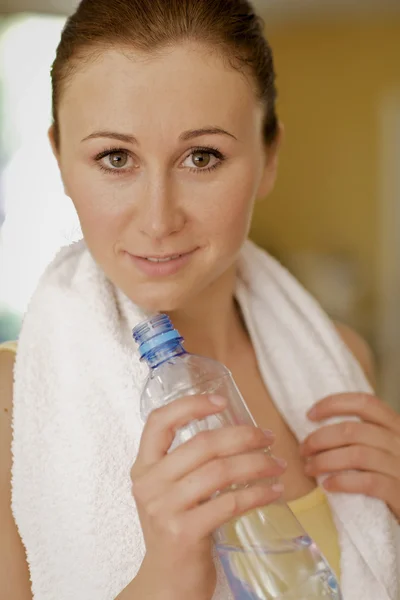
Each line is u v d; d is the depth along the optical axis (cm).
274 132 82
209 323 86
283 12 474
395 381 478
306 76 507
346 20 489
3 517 74
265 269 98
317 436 84
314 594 61
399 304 497
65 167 74
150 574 60
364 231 508
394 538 82
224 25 68
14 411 75
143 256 69
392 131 502
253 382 90
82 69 67
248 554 62
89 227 71
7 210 407
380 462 83
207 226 70
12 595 73
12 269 409
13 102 415
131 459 73
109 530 71
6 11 416
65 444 73
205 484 57
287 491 84
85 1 69
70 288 78
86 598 70
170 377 64
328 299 490
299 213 514
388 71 502
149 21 66
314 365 93
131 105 66
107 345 75
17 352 77
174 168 69
